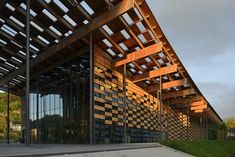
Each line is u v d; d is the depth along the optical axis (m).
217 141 80.44
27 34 17.91
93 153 14.33
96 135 32.22
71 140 34.28
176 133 69.56
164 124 59.03
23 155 10.87
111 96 36.09
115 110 36.97
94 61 32.34
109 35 30.75
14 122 85.50
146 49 33.62
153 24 28.72
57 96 37.62
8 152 12.93
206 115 89.88
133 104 43.25
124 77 35.91
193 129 92.75
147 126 48.56
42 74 41.19
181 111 75.06
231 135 123.88
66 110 35.59
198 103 66.81
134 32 29.98
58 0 25.05
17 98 99.06
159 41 32.28
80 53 33.03
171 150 28.44
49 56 33.97
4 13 28.31
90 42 28.84
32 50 35.19
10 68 43.28
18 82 49.06
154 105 52.50
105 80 34.78
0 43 35.09
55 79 38.25
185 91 54.19
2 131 80.88
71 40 30.31
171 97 56.28
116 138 36.72
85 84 32.47
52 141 38.31
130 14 26.75
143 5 25.62
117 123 37.31
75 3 25.44
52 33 30.75
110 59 36.25
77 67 34.00
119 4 25.78
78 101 33.47
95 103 32.25
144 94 48.22
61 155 12.18
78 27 29.36
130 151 18.80
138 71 41.81
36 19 28.36
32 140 43.38
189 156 28.67
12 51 36.28
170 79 46.59
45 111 40.38
